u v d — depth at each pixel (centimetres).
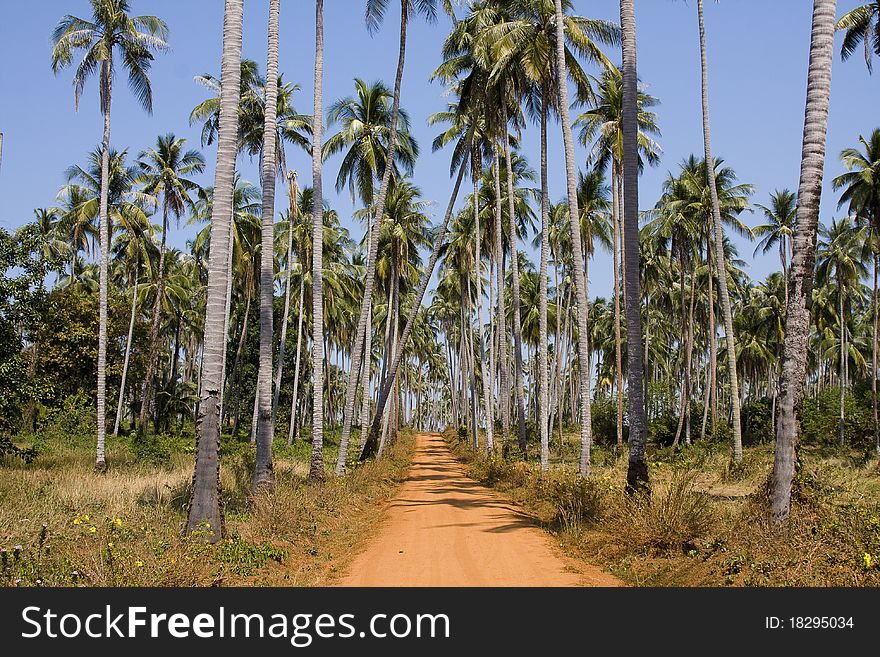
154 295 4500
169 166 3569
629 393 1343
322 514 1411
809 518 925
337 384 8769
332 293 4706
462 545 1159
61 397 3659
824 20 1016
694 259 4256
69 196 4081
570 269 5191
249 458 2356
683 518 995
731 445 3691
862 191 3247
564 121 1762
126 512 1263
